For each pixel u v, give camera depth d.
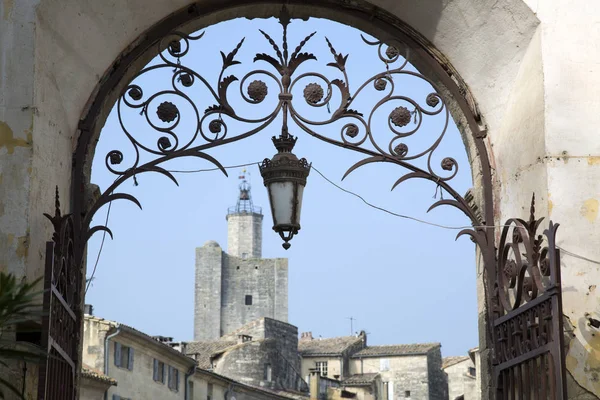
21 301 6.56
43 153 9.15
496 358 9.36
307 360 81.88
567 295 8.85
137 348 43.91
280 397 61.38
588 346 8.75
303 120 10.20
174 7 10.28
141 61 10.45
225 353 64.38
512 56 9.88
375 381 78.25
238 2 10.50
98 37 9.92
